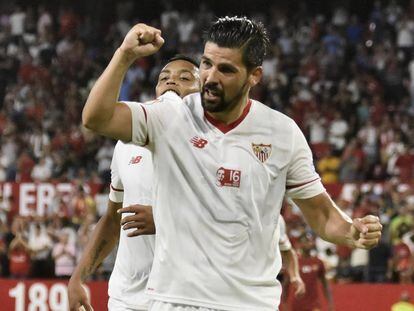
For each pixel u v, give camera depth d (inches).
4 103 1902.1
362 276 1129.4
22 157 1624.0
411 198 1186.0
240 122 313.1
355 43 2017.7
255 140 313.1
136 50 286.2
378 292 1002.1
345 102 1781.5
